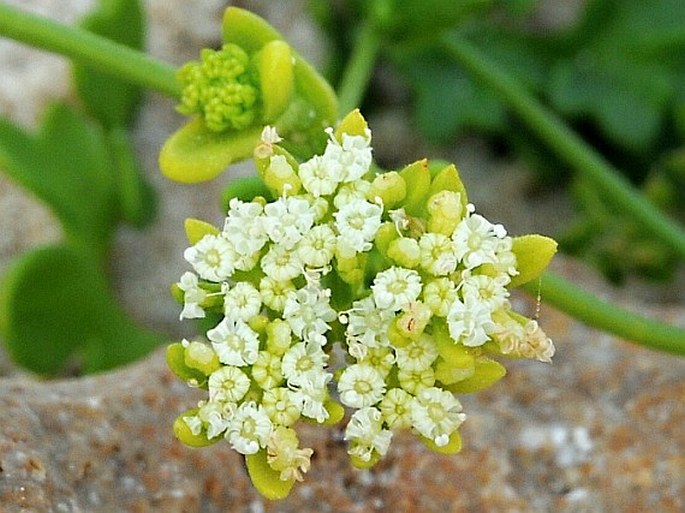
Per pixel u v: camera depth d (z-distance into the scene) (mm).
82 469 79
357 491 87
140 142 130
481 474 89
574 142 126
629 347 102
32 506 72
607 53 140
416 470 88
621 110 138
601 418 95
